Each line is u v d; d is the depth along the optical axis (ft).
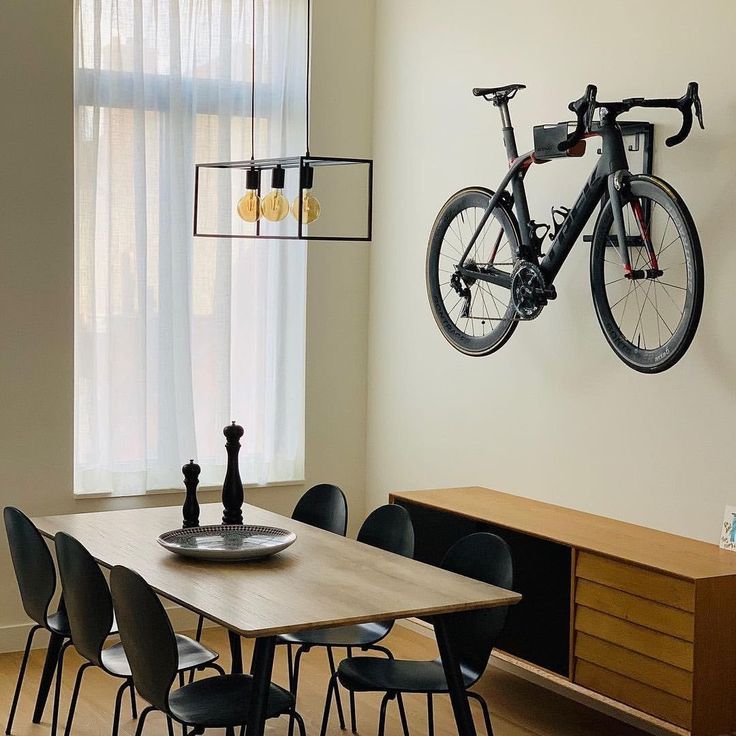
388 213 19.10
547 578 13.35
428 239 18.10
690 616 11.31
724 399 12.80
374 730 13.92
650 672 11.85
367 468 19.85
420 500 15.70
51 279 16.99
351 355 19.62
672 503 13.55
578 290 14.93
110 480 17.52
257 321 18.62
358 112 19.33
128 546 12.25
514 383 16.22
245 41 18.19
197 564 11.48
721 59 12.80
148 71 17.42
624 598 12.18
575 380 15.05
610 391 14.46
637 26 13.99
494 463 16.69
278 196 13.10
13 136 16.66
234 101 18.19
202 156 17.89
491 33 16.60
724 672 11.46
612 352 14.39
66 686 15.37
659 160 13.61
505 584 11.09
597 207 14.47
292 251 18.95
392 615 9.71
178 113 17.56
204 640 17.63
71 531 12.95
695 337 13.16
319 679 15.85
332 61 19.03
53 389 17.10
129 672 11.47
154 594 9.67
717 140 12.83
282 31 18.44
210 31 17.79
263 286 18.60
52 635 13.78
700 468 13.15
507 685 15.70
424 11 18.07
